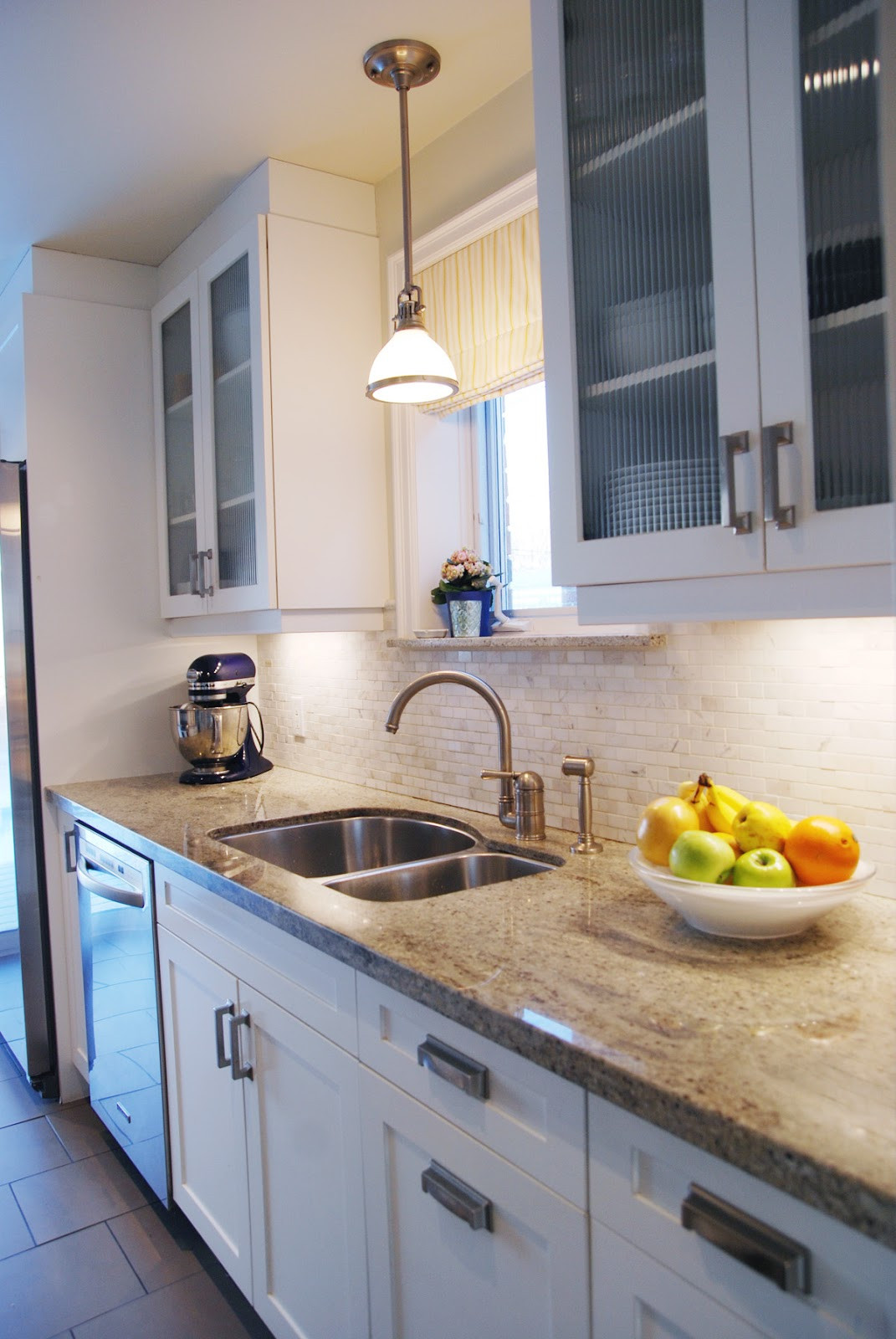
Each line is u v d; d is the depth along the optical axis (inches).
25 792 108.7
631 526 51.4
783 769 57.2
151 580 116.9
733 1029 37.7
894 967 43.9
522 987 42.7
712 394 46.4
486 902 56.1
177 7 66.7
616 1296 36.8
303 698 112.2
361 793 97.5
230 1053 68.9
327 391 91.7
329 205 92.2
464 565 84.4
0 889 119.8
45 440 109.9
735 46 43.9
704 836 47.8
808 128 41.4
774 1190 30.7
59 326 110.7
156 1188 84.3
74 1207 88.0
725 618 46.8
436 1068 45.2
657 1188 35.0
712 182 45.3
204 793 101.5
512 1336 42.2
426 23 69.4
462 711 85.4
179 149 87.4
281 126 83.7
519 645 74.5
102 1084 96.7
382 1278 51.6
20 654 108.6
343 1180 54.9
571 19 54.1
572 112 54.2
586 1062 35.9
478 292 81.3
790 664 56.7
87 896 98.3
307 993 57.6
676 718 64.1
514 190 75.6
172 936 78.7
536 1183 40.1
